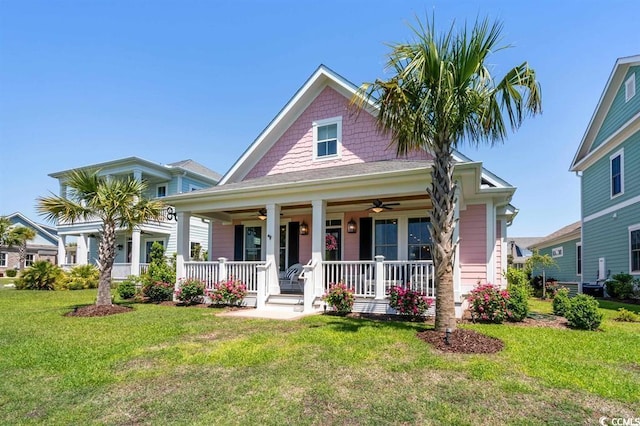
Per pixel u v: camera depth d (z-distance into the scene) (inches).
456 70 217.5
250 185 421.4
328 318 316.2
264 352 207.8
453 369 175.6
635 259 540.1
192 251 858.8
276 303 390.3
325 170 431.2
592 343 225.8
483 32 215.6
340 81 453.4
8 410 138.1
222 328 276.1
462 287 397.1
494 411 132.9
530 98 219.0
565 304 297.6
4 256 1402.6
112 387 159.9
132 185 386.3
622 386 155.5
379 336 238.2
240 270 421.7
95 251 979.3
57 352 212.5
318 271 369.1
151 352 211.6
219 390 154.6
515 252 1678.2
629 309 415.5
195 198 428.8
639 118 510.9
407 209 438.0
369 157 438.9
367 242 457.4
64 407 140.3
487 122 230.4
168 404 141.7
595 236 684.1
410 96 229.6
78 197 382.6
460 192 323.0
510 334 246.8
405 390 151.6
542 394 147.3
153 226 819.4
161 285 463.5
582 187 745.6
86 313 348.8
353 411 133.6
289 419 128.2
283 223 516.1
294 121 494.6
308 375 169.9
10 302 475.5
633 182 546.0
